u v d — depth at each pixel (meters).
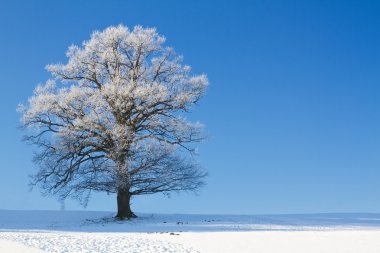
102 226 26.31
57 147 31.41
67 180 31.41
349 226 27.75
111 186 30.70
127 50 33.81
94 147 32.06
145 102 32.22
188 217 32.47
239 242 15.23
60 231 22.00
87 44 33.50
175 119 32.72
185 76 33.91
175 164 31.97
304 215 35.81
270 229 24.50
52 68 33.25
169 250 13.69
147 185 31.98
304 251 13.29
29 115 31.58
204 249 13.84
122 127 30.84
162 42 34.09
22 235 17.59
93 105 31.70
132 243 15.00
